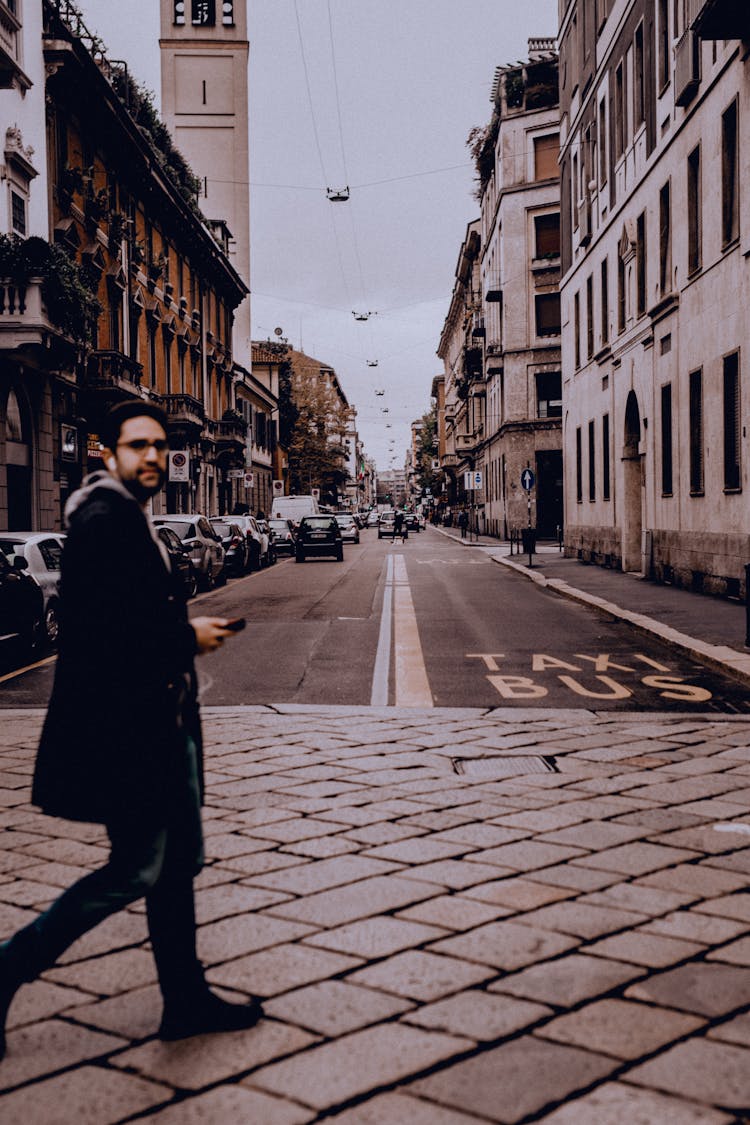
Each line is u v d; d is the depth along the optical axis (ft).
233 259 198.70
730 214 58.13
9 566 40.93
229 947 12.52
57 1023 10.80
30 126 77.77
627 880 14.61
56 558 46.78
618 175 86.99
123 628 9.29
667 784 19.99
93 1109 9.17
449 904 13.78
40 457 78.84
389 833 16.99
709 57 60.29
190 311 146.10
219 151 196.13
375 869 15.23
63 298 70.90
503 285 165.37
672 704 29.14
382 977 11.64
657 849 15.97
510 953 12.21
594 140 98.07
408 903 13.84
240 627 10.17
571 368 111.86
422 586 76.59
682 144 66.59
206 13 194.18
